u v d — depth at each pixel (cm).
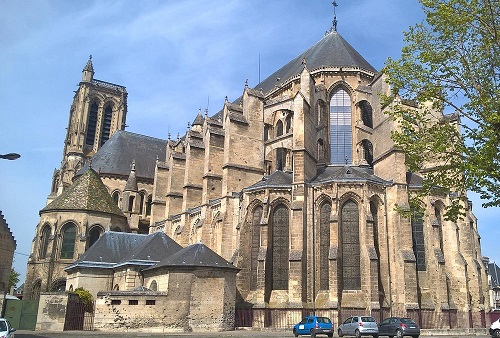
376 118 5334
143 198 8206
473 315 4619
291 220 4644
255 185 5016
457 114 5031
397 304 4400
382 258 4531
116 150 8600
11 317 4059
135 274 4662
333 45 6475
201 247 4303
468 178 2375
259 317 4378
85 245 6253
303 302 4375
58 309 4047
